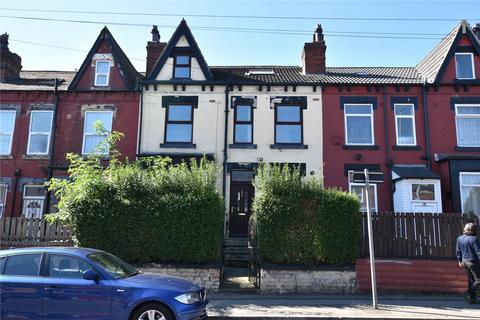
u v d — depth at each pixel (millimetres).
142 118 17719
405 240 11344
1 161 17938
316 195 11305
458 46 17703
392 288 10953
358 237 11219
